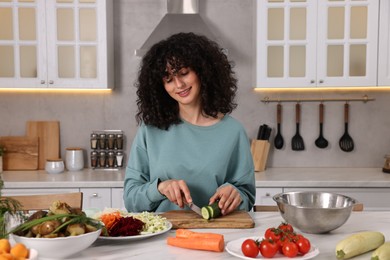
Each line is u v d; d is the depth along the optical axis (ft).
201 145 7.08
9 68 12.43
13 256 4.33
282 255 5.03
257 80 12.49
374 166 13.71
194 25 12.42
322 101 13.55
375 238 5.19
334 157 13.70
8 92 13.52
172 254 5.18
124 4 13.43
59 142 13.64
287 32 12.37
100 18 12.33
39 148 13.50
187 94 6.78
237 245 5.33
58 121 13.61
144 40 13.50
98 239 5.66
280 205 5.86
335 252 5.19
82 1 12.31
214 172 7.01
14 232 5.01
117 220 5.67
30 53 12.45
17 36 12.33
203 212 6.18
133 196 7.00
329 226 5.66
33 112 13.58
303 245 4.98
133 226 5.62
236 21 13.48
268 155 13.73
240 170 7.26
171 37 6.92
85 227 5.11
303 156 13.71
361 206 7.72
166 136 7.18
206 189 7.05
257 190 11.62
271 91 13.57
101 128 13.66
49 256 4.93
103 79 12.46
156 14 13.47
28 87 12.41
